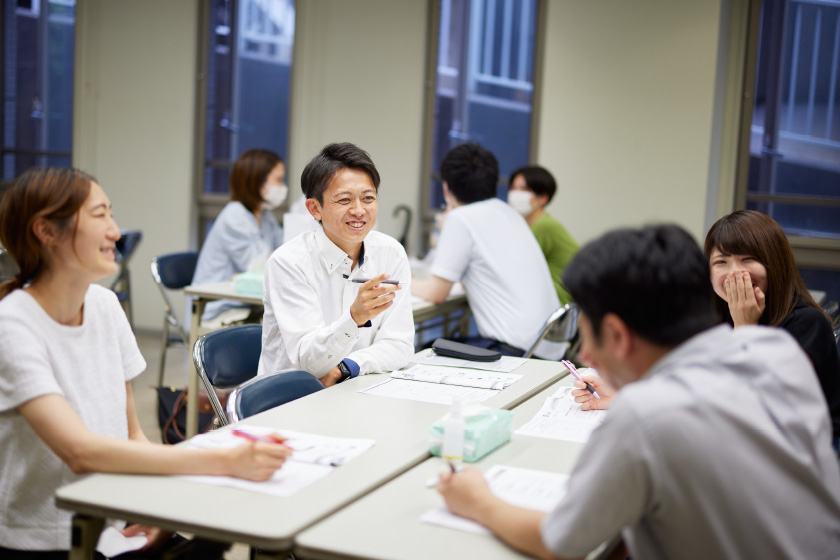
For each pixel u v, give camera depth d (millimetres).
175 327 4109
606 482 984
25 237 1435
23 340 1392
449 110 5348
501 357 2396
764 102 4852
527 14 5125
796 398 1093
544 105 4938
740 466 981
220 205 5727
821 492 1051
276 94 5605
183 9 5574
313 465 1369
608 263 1044
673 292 1024
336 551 1060
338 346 2020
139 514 1160
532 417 1746
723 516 979
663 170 4691
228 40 5660
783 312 1969
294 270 2180
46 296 1482
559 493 1270
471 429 1452
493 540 1108
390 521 1159
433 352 2434
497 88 5246
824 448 1093
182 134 5641
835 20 4668
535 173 4188
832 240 4742
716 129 4711
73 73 5855
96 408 1543
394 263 2342
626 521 995
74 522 1217
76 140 5820
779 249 1962
